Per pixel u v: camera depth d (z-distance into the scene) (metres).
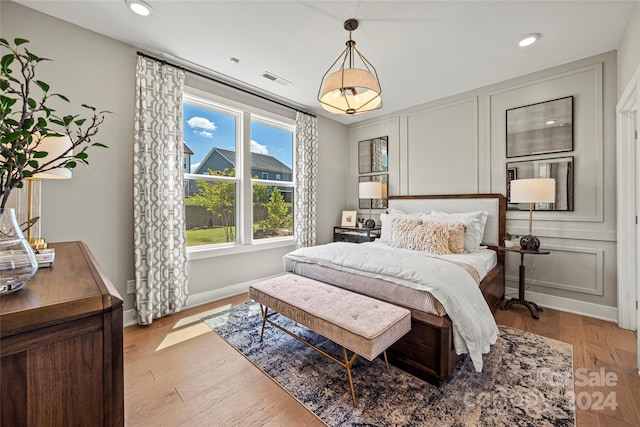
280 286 2.19
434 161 3.74
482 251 2.95
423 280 1.80
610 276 2.58
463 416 1.41
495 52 2.57
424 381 1.69
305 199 4.00
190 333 2.33
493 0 1.92
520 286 2.86
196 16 2.10
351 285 2.16
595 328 2.42
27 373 0.58
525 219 3.03
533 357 1.95
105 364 0.68
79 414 0.64
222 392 1.61
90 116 2.28
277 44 2.47
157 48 2.54
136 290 2.46
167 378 1.74
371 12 2.05
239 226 3.42
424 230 2.85
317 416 1.43
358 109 2.26
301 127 3.94
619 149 2.43
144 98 2.49
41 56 2.08
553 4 1.95
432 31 2.27
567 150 2.76
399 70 2.92
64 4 1.99
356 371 1.80
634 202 2.38
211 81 3.06
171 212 2.68
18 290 0.72
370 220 4.17
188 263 2.92
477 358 1.65
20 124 0.74
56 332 0.61
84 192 2.27
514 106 3.08
